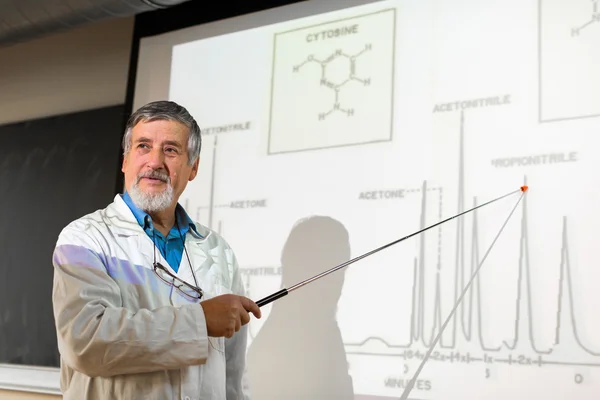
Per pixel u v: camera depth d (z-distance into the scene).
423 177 2.01
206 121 2.50
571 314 1.71
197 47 2.61
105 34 3.28
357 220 2.09
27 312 3.08
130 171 1.53
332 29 2.31
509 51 1.95
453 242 1.92
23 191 3.28
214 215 2.38
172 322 1.33
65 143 3.23
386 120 2.12
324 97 2.26
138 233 1.50
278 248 2.22
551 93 1.86
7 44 2.99
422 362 1.89
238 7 2.55
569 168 1.79
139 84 2.72
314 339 2.07
